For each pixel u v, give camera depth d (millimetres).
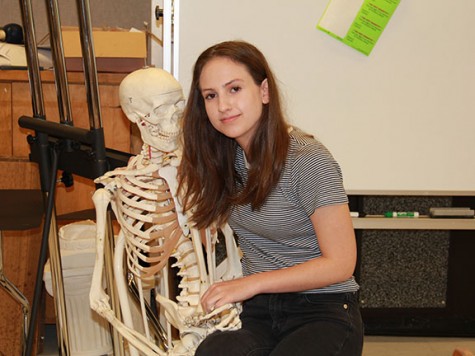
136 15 2936
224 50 1456
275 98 1478
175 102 1471
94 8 2916
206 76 1454
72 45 2240
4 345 2301
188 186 1479
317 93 2215
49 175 1606
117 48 2240
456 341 2654
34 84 1623
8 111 2301
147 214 1467
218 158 1538
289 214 1506
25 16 1574
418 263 2660
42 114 1646
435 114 2252
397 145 2266
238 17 2160
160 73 1468
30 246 2311
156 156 1481
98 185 1478
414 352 2520
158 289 1840
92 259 2061
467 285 2686
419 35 2201
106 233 1492
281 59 2189
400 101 2238
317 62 2197
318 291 1506
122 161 1507
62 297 1647
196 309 1464
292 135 1524
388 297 2676
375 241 2635
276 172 1460
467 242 2658
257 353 1434
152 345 1460
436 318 2703
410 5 2182
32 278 2330
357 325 1479
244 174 1558
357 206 2525
